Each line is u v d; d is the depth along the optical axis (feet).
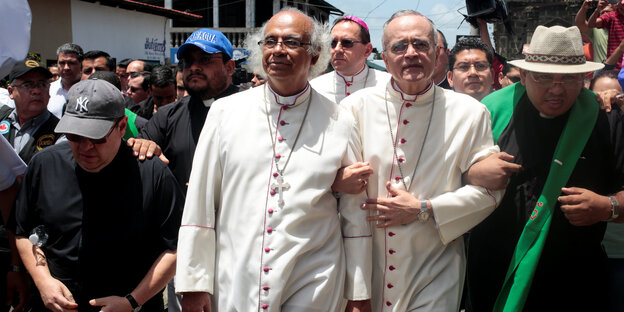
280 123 10.25
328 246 10.16
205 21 97.35
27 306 12.51
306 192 9.90
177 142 14.21
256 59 10.64
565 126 10.73
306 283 9.87
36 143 15.39
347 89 17.53
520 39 47.57
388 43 10.56
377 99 11.27
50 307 10.02
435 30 10.62
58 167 10.28
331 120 10.43
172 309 14.29
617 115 10.87
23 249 10.30
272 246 9.77
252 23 88.38
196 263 10.04
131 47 65.77
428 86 10.97
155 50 70.18
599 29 22.20
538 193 10.90
